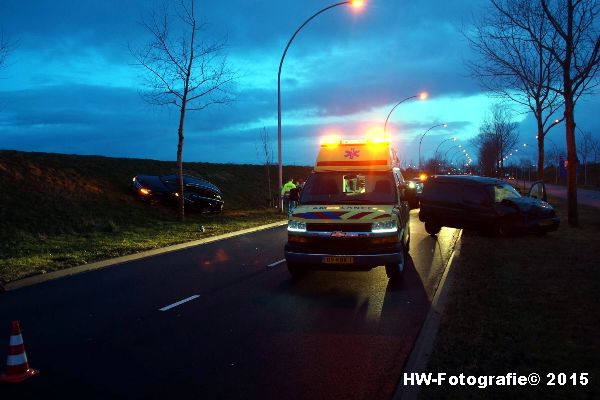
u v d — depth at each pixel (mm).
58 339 6066
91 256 11969
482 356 5043
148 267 10977
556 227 14742
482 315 6449
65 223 17750
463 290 7863
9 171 20125
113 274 10195
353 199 9633
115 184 23797
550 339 5496
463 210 15133
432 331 5863
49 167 22250
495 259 10672
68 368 5125
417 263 11172
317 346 5727
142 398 4414
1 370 5078
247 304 7676
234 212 26141
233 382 4734
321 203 9516
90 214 19219
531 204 14672
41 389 4617
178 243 14445
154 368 5102
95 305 7688
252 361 5270
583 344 5328
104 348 5723
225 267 10914
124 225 18656
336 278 9602
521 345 5320
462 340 5520
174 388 4613
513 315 6414
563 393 4203
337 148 10352
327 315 7023
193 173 32625
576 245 12562
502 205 14531
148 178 23484
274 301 7855
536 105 22156
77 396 4465
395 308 7391
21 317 7059
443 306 6973
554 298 7234
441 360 4961
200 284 9164
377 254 8453
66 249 12930
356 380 4754
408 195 10273
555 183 80125
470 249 12180
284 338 6027
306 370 5012
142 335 6195
